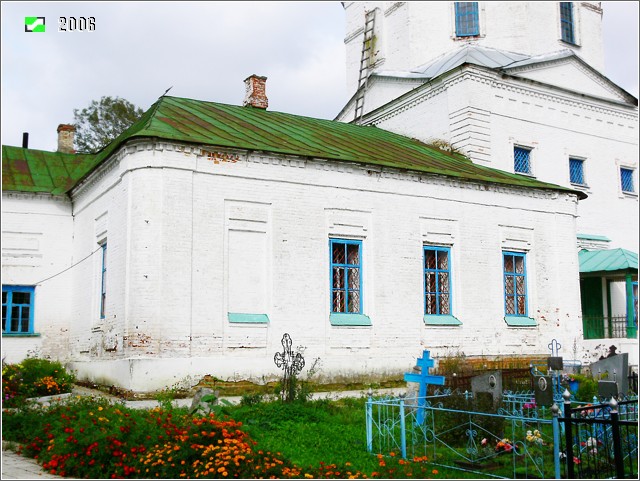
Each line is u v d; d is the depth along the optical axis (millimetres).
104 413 10594
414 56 30141
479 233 21547
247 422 11844
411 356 19328
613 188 29922
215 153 16984
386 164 19531
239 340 16703
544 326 22578
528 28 29812
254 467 8914
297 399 13883
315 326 17906
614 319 26953
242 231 17266
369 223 19312
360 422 12617
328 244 18500
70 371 19406
